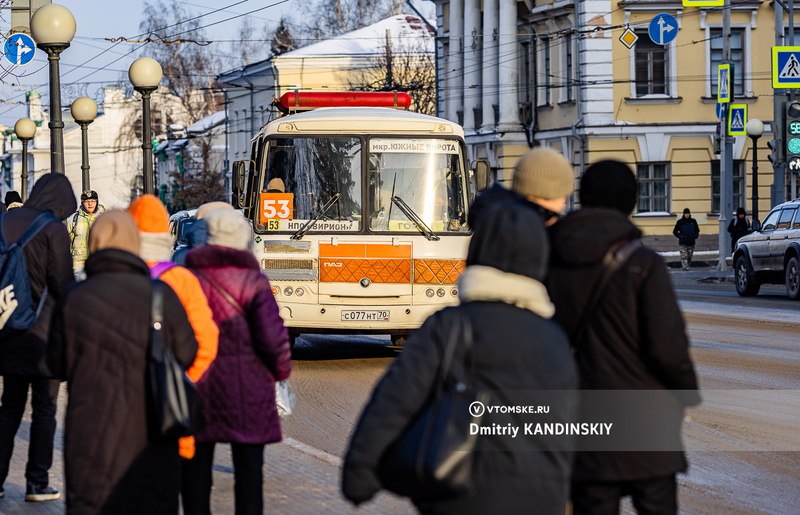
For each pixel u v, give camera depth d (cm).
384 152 1856
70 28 1922
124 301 651
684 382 578
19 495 958
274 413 791
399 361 482
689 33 5434
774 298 3284
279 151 1855
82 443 644
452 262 1842
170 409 638
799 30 5538
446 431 458
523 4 6012
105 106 11769
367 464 471
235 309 778
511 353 479
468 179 1873
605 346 584
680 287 3906
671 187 5444
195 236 975
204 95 9738
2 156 13625
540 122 5925
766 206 5516
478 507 470
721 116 4384
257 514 785
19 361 900
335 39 8081
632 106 5425
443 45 6906
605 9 5388
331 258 1823
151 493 652
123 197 12344
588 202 611
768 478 1020
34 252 901
